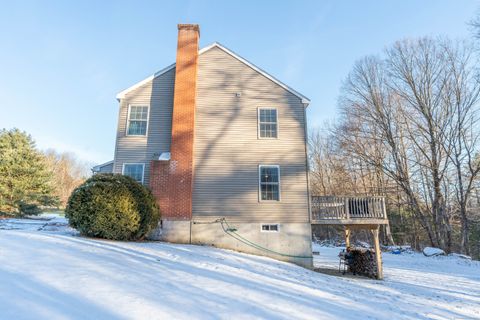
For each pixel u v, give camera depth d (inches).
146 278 205.9
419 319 207.6
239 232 477.7
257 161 507.5
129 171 500.7
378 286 367.2
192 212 480.4
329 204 492.4
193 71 529.7
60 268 204.4
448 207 935.0
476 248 1034.7
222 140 512.7
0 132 888.9
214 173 498.9
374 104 1034.7
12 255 226.7
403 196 1092.5
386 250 900.6
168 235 465.1
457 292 364.5
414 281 437.4
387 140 1008.9
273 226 483.2
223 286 211.5
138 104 530.0
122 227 382.3
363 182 1175.0
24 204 836.6
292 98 538.3
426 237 1067.9
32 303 138.9
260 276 277.1
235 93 535.2
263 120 526.6
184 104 513.0
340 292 267.6
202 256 342.3
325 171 1440.7
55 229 485.1
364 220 481.1
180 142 497.7
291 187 498.6
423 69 933.2
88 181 405.1
